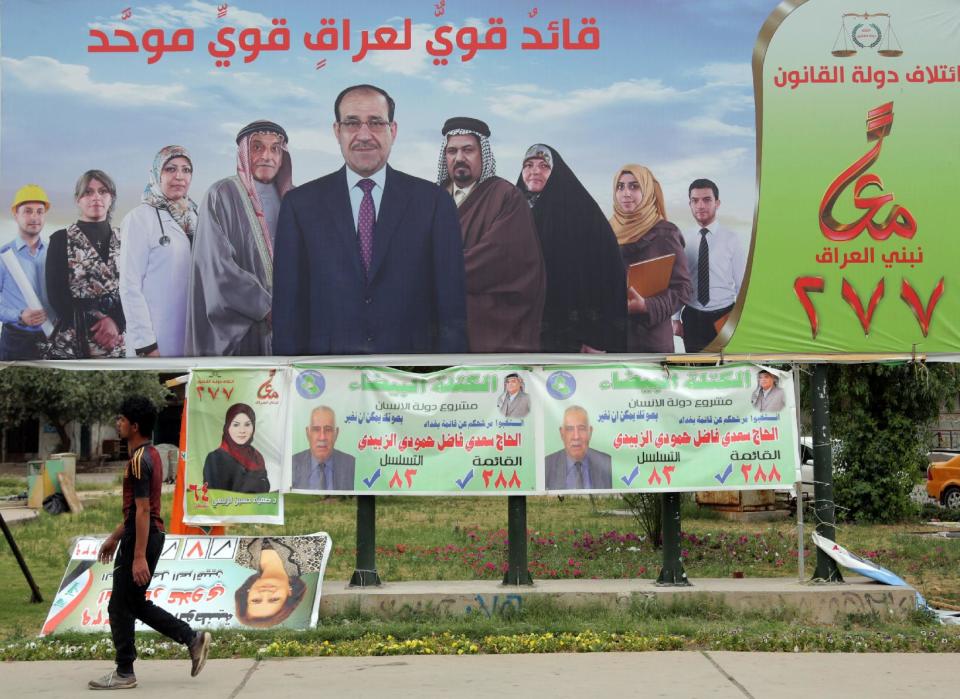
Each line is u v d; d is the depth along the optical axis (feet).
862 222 32.22
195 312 31.86
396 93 32.55
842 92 32.65
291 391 29.53
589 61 32.76
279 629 26.73
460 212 32.17
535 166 32.40
